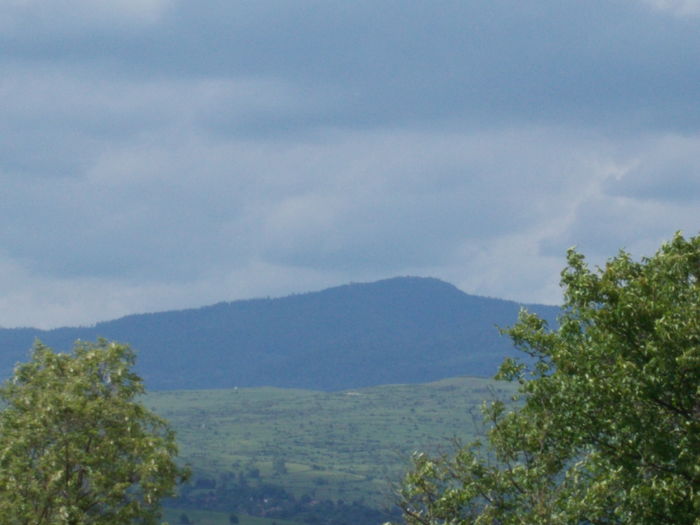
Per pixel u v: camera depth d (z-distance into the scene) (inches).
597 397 3823.8
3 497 5113.2
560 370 3976.4
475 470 3937.0
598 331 3868.1
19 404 5457.7
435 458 3973.9
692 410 3720.5
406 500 3905.0
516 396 4197.8
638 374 3661.4
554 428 4030.5
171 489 5305.1
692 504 3622.0
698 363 3533.5
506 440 4042.8
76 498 5196.9
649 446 3722.9
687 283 4062.5
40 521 5083.7
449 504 3865.7
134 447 5334.6
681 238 4160.9
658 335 3629.4
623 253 4188.0
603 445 3895.2
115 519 5093.5
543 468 3917.3
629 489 3752.5
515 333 4284.0
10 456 5187.0
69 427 5310.0
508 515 3865.7
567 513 3742.6
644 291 3902.6
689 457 3644.2
